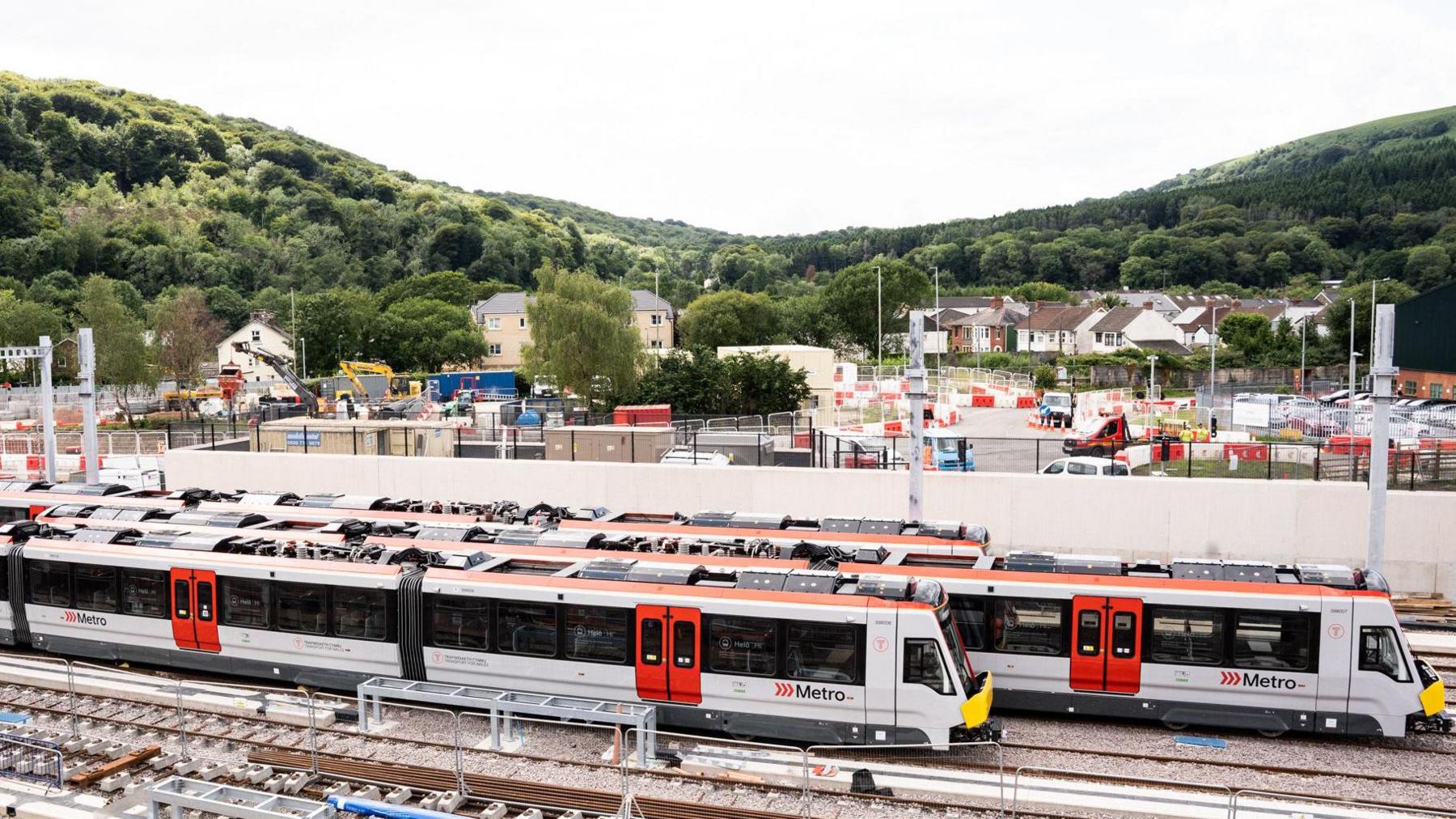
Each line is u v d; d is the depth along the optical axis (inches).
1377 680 690.8
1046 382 3636.8
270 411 2492.6
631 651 733.3
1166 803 606.2
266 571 837.8
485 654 773.3
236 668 857.5
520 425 2228.1
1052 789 616.4
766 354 2600.9
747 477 1239.5
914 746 654.5
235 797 583.8
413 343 4382.4
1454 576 1027.9
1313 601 698.8
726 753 663.1
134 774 669.9
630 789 643.5
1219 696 715.4
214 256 5703.7
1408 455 1501.0
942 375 3444.9
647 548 855.7
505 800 624.7
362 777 660.1
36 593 933.8
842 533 897.5
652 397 2511.1
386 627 799.1
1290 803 609.3
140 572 884.6
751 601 702.5
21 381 3565.5
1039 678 747.4
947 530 898.1
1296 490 1066.7
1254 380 3796.8
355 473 1414.9
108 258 5388.8
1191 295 6269.7
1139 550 1110.4
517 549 857.5
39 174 6653.5
